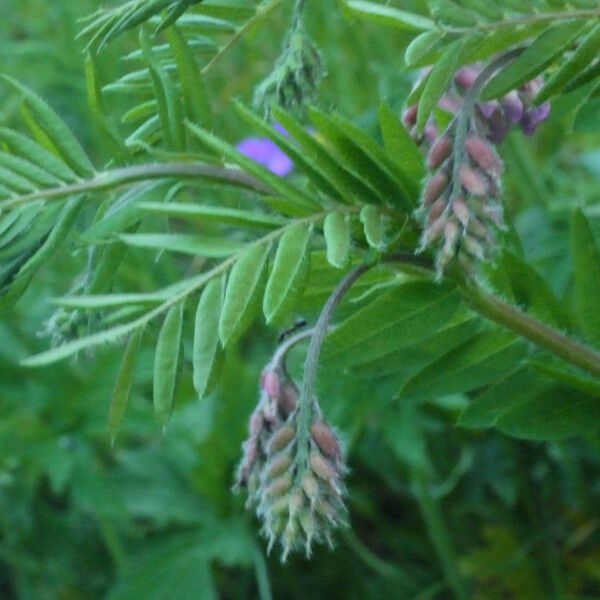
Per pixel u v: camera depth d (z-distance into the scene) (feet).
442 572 2.18
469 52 0.98
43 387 2.08
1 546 2.31
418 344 1.16
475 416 1.20
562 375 1.14
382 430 1.90
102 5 1.06
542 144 2.52
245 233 1.10
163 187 1.00
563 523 2.10
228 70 2.37
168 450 2.18
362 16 0.97
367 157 0.99
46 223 0.97
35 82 2.60
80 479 2.05
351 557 2.20
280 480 0.97
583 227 1.20
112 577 2.30
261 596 2.21
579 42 1.02
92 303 0.95
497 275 1.21
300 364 1.63
